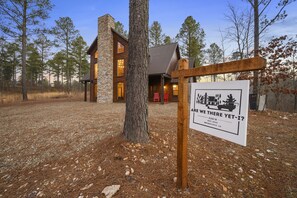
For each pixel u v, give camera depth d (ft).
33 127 17.30
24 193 7.23
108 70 45.60
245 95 4.89
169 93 49.83
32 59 98.17
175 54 53.42
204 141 12.31
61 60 96.32
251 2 28.43
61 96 77.15
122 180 7.07
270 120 18.88
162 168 8.07
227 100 5.49
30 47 85.25
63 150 11.30
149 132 11.59
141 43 10.19
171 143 10.97
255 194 6.91
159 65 45.57
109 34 45.80
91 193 6.51
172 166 8.29
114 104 39.86
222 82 5.68
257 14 27.78
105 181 7.14
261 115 21.18
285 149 11.28
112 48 47.50
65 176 8.16
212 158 9.78
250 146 11.67
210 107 6.17
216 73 5.53
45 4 48.60
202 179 7.45
